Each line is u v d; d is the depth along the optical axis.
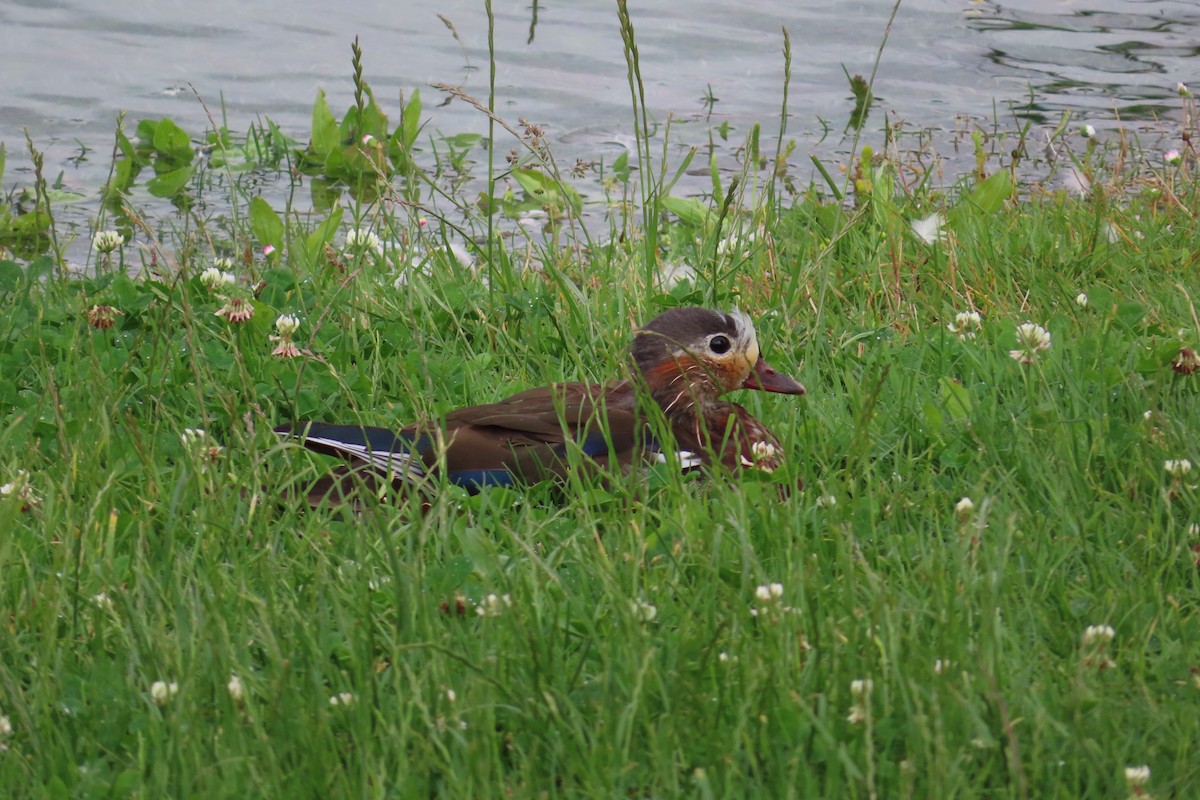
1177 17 25.44
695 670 6.76
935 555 7.71
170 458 9.62
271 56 22.89
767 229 14.40
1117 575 7.87
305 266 13.72
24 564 7.73
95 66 22.17
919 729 6.14
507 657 6.79
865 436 8.97
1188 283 12.97
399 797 6.04
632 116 21.03
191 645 6.78
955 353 11.41
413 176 18.36
